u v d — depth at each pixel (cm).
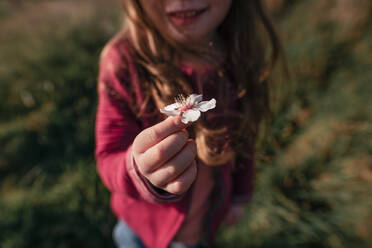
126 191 32
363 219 74
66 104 101
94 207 77
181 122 23
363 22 114
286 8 129
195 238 50
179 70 39
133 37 40
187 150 25
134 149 25
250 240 72
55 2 155
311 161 80
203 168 44
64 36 121
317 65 103
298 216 75
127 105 39
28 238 71
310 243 73
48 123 96
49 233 72
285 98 85
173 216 43
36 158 93
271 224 75
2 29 131
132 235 52
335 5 121
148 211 45
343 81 98
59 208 77
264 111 49
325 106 92
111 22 124
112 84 39
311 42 105
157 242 46
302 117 91
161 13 37
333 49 105
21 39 125
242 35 46
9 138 95
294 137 85
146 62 39
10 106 104
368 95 93
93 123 95
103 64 41
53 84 103
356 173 80
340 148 83
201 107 23
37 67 109
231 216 53
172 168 24
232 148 42
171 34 38
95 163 84
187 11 36
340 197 76
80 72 107
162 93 38
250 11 47
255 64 48
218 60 42
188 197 41
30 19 135
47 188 84
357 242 72
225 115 41
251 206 77
